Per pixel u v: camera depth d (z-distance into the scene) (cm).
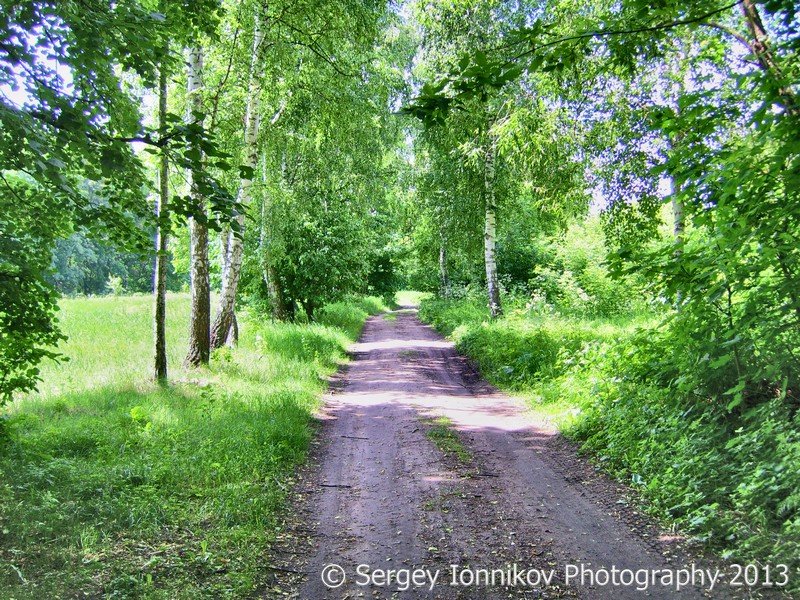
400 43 1989
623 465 691
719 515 501
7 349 596
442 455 775
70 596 376
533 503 599
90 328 1755
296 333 1789
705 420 647
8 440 632
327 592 424
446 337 2295
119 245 579
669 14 434
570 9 982
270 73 1339
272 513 567
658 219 1161
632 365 845
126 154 493
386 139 2061
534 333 1358
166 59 535
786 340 548
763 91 427
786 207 445
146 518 508
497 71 405
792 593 397
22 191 569
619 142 1112
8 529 452
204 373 1202
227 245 1581
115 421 805
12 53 466
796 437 511
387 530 538
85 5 487
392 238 3950
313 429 930
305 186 2011
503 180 1808
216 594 405
